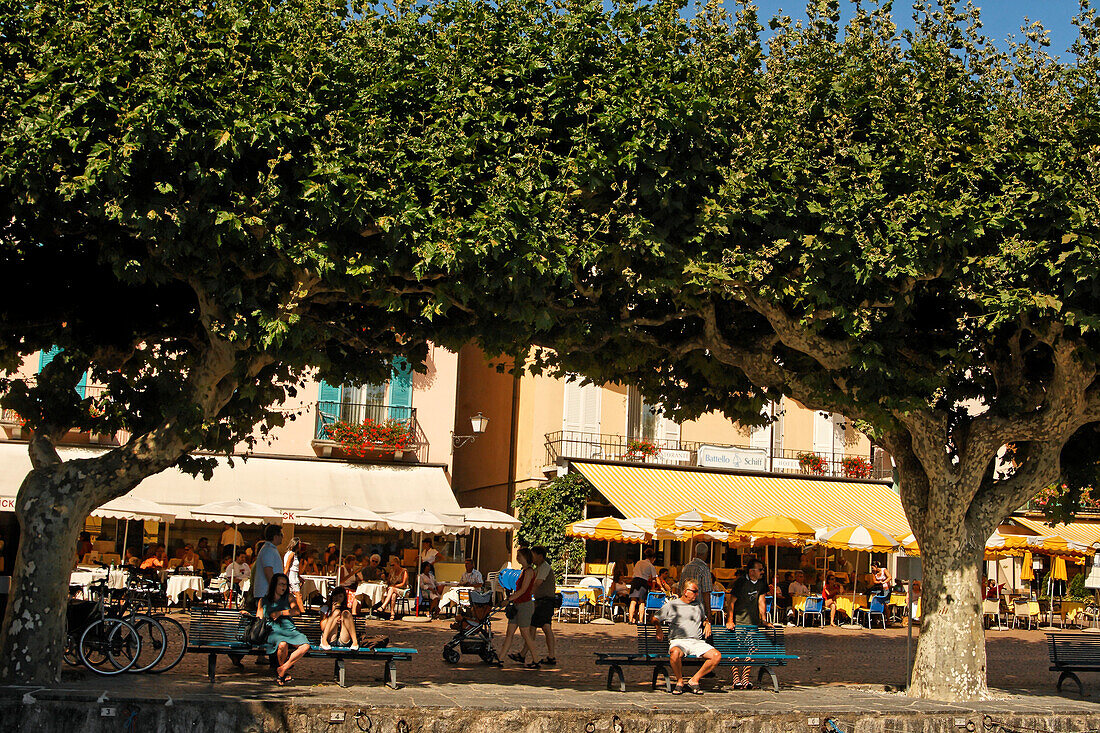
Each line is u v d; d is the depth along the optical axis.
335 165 10.41
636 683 14.35
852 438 36.06
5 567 27.16
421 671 14.82
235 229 10.19
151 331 13.79
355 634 12.97
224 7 11.00
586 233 11.39
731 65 12.14
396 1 12.08
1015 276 11.91
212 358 11.91
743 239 11.91
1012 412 13.93
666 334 14.35
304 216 10.74
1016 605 30.16
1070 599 31.75
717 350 13.70
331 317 13.70
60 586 11.49
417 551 31.05
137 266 10.75
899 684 15.69
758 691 13.72
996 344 14.48
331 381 14.49
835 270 11.77
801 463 34.94
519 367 14.33
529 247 10.72
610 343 14.07
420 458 30.94
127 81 10.19
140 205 10.09
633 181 11.38
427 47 11.76
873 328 12.62
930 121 12.33
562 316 12.94
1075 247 11.45
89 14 10.55
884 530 30.78
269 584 12.38
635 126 11.16
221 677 12.78
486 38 11.62
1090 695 15.38
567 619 27.41
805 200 11.72
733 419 15.55
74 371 13.21
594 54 11.68
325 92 11.01
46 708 10.00
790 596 29.45
